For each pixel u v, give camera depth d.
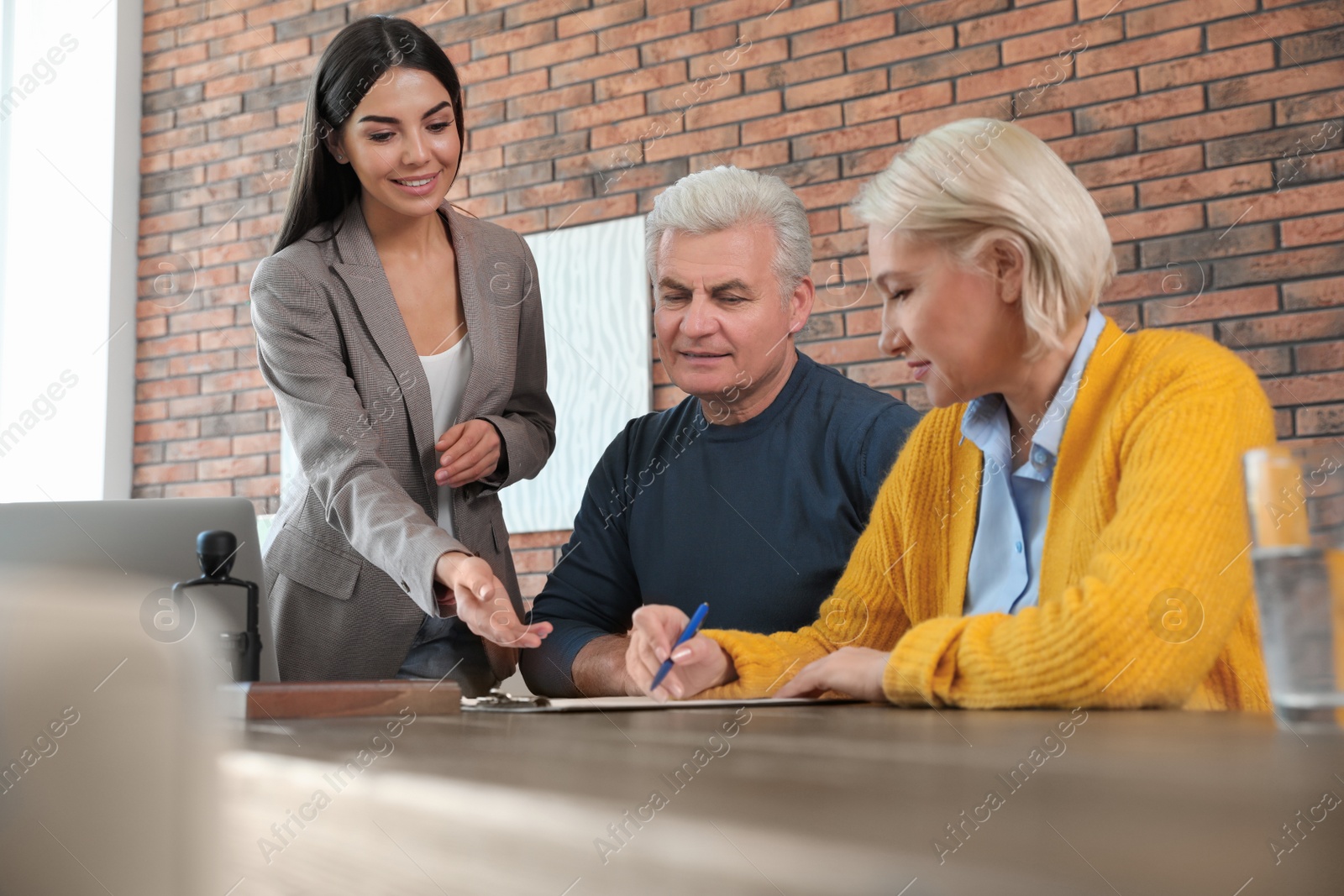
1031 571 1.04
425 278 1.51
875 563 1.15
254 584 0.98
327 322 1.42
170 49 4.36
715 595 1.43
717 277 1.43
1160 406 0.88
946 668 0.79
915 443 1.17
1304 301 2.79
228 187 4.21
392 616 1.42
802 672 0.90
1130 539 0.79
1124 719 0.57
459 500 1.47
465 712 0.85
